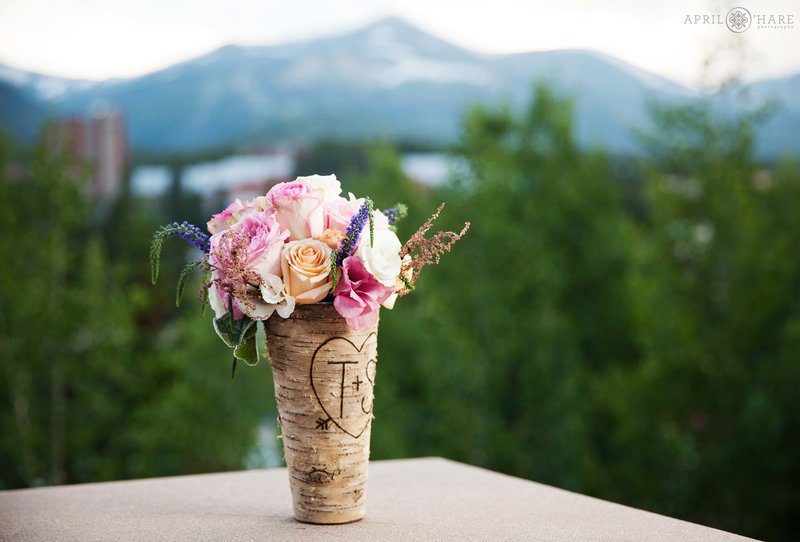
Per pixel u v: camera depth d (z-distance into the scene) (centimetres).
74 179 683
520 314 852
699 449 749
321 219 143
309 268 136
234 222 145
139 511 165
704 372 734
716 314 758
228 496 183
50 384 712
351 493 149
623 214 1142
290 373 144
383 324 916
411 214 934
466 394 803
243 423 739
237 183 2281
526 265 871
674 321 743
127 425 730
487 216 841
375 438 790
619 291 1072
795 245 835
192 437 721
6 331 649
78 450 702
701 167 766
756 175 817
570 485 816
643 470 761
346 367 143
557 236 1085
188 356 743
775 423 675
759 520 699
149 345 812
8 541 139
